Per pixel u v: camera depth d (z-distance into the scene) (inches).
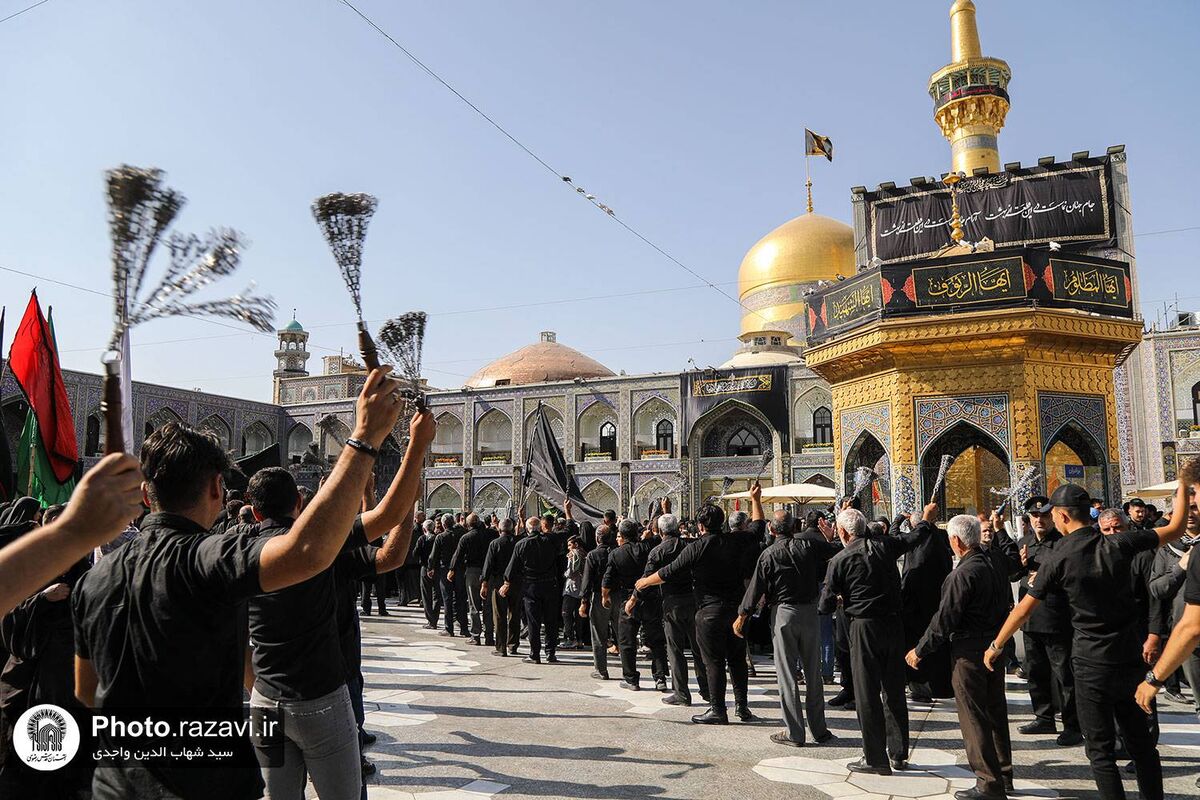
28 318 310.7
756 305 1444.4
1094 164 693.3
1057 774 214.4
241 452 1514.5
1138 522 324.2
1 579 53.6
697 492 1262.3
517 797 193.0
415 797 192.1
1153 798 167.3
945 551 285.9
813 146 1026.7
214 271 62.2
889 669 218.2
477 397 1459.2
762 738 248.4
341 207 83.7
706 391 1258.6
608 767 217.3
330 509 76.1
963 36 928.9
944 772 214.1
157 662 80.4
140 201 59.9
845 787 201.2
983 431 509.4
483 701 300.5
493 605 441.1
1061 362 514.3
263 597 120.9
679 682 297.1
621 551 344.8
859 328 549.3
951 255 528.4
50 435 308.5
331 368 1672.0
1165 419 1053.8
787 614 244.2
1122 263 533.3
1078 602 173.9
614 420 1393.9
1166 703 301.0
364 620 565.6
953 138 932.0
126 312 60.1
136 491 60.6
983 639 194.9
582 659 410.6
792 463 1194.0
